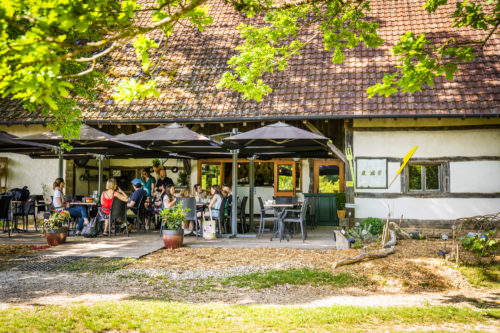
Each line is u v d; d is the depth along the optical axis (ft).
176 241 30.63
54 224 31.58
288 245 31.48
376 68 41.70
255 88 25.50
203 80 44.11
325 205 48.83
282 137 30.71
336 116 37.52
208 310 17.61
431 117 36.01
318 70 43.04
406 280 24.16
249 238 36.01
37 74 10.80
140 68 46.73
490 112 35.37
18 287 21.17
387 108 37.17
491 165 37.14
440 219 37.45
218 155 45.01
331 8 23.75
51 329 14.71
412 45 17.51
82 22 11.34
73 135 23.54
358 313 17.63
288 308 18.28
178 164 54.80
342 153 39.29
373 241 32.86
